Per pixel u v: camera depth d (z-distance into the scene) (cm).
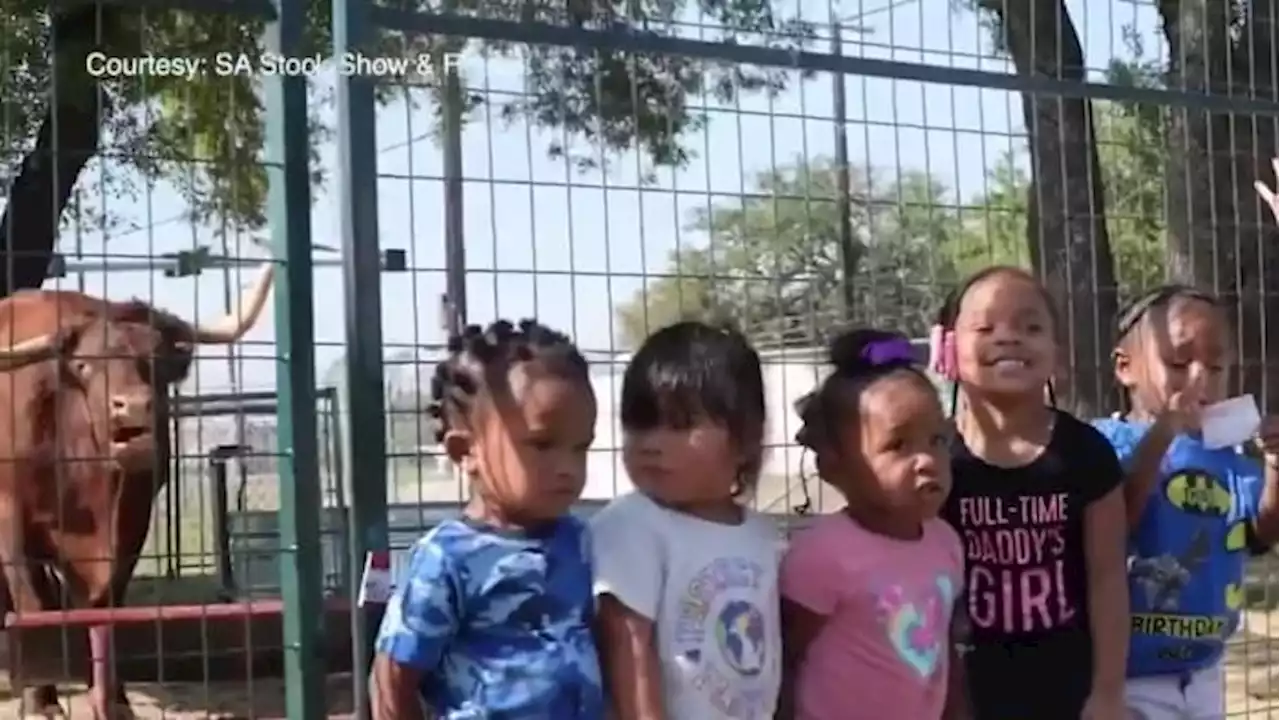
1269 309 559
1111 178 618
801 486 416
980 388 364
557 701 290
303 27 361
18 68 855
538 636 293
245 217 447
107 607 682
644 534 305
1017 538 362
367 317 351
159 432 662
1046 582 362
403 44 379
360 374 349
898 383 326
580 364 299
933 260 464
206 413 664
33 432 679
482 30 364
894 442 324
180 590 761
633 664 300
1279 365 543
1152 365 404
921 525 338
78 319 668
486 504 300
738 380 311
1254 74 572
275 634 738
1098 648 361
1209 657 415
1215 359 403
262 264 405
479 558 293
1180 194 552
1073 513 363
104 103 736
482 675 290
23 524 688
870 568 326
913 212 466
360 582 345
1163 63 604
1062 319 492
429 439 371
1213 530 411
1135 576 409
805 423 340
